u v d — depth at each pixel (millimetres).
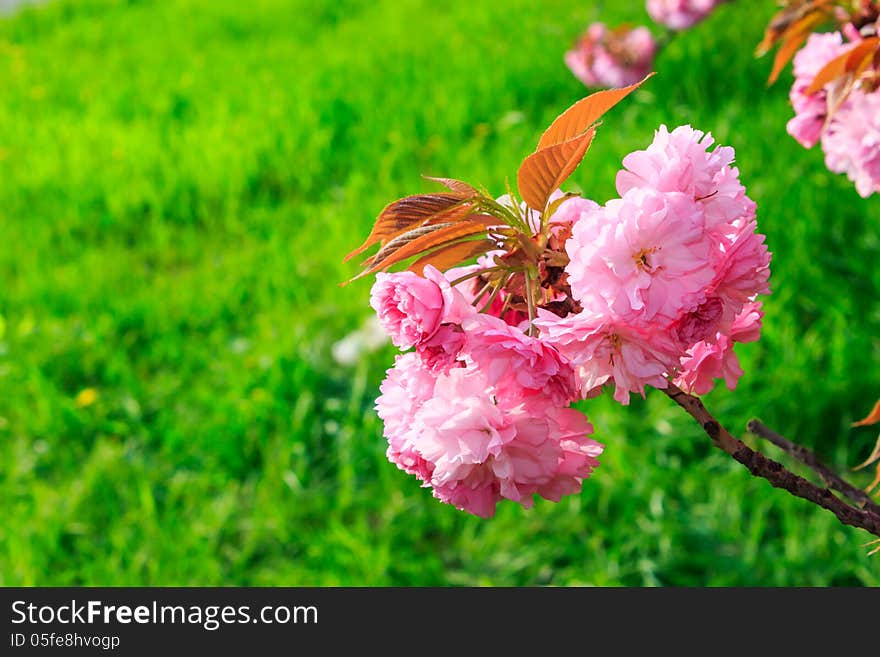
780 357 4016
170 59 9203
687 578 3340
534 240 1129
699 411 1172
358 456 3936
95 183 6551
